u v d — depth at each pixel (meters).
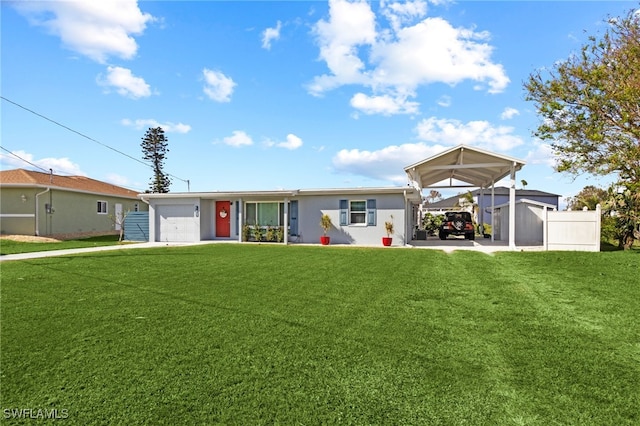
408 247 15.25
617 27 12.03
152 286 6.76
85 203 22.78
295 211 18.05
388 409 2.63
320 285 6.92
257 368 3.26
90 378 3.04
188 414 2.54
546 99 13.18
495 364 3.39
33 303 5.46
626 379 3.09
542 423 2.46
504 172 17.66
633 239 13.16
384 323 4.59
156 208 19.27
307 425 2.42
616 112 11.84
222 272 8.39
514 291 6.52
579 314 5.08
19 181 19.44
